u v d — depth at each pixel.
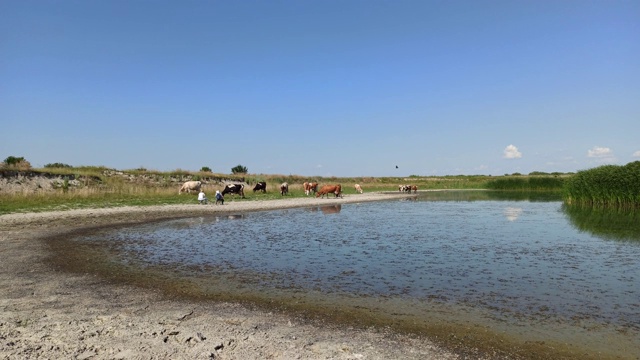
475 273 10.34
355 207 31.98
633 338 6.16
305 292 8.73
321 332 6.39
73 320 6.68
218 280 9.76
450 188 77.81
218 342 5.81
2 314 6.96
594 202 31.31
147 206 28.09
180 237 16.41
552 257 12.31
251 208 29.30
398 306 7.75
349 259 12.15
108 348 5.51
